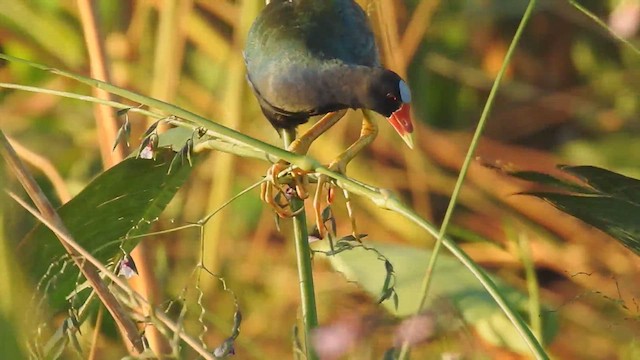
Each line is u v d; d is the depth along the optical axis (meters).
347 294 8.28
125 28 8.59
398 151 8.54
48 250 7.86
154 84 8.44
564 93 8.66
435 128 8.65
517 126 8.65
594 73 8.68
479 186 8.55
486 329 8.01
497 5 8.66
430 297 7.94
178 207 8.42
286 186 7.85
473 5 8.66
